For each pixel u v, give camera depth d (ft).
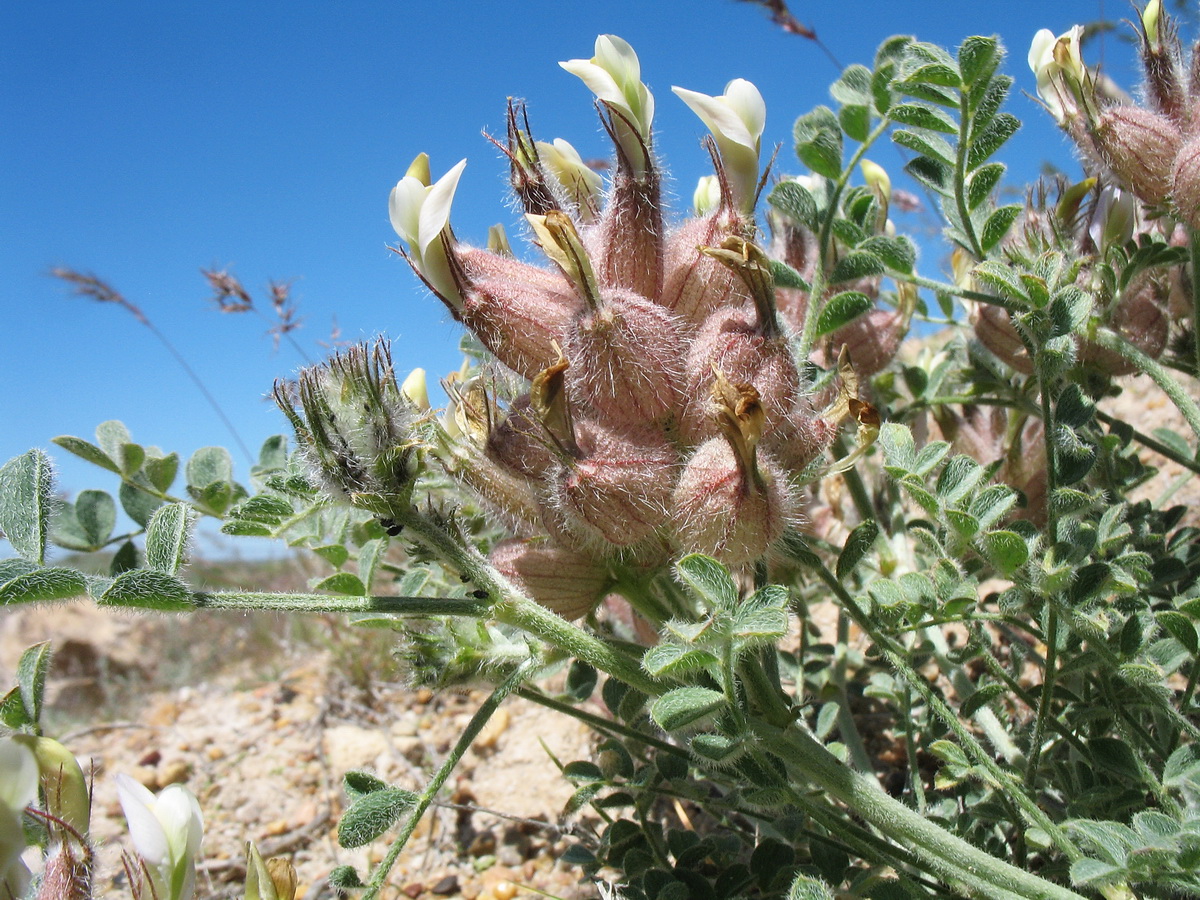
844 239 0.60
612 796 0.58
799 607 0.70
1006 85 0.51
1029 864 0.56
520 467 0.45
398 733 1.02
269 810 0.93
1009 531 0.40
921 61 0.54
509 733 0.95
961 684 0.61
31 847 0.38
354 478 0.42
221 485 0.62
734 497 0.40
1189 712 0.48
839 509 0.77
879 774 0.75
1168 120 0.54
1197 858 0.34
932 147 0.56
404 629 0.53
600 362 0.43
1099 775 0.51
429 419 0.47
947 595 0.47
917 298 0.66
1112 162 0.54
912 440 0.46
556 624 0.44
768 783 0.44
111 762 1.07
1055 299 0.45
